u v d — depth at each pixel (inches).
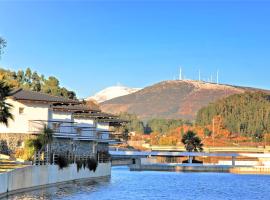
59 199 2659.9
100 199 2817.4
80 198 2790.4
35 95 3720.5
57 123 3919.8
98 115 4803.2
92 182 4055.1
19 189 2773.1
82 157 4173.2
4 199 2443.4
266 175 7066.9
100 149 4879.4
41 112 3649.1
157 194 3280.0
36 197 2630.4
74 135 4005.9
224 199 3129.9
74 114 4601.4
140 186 3895.2
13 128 3550.7
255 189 4001.0
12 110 3550.7
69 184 3659.0
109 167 4913.9
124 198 2933.1
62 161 3526.1
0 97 2913.4
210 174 6924.2
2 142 3521.2
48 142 3457.2
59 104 3895.2
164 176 5777.6
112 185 3838.6
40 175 3105.3
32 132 3553.2
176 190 3666.3
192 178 5492.1
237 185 4463.6
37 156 3284.9
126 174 6013.8
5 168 2851.9
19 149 3533.5
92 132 4591.5
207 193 3508.9
